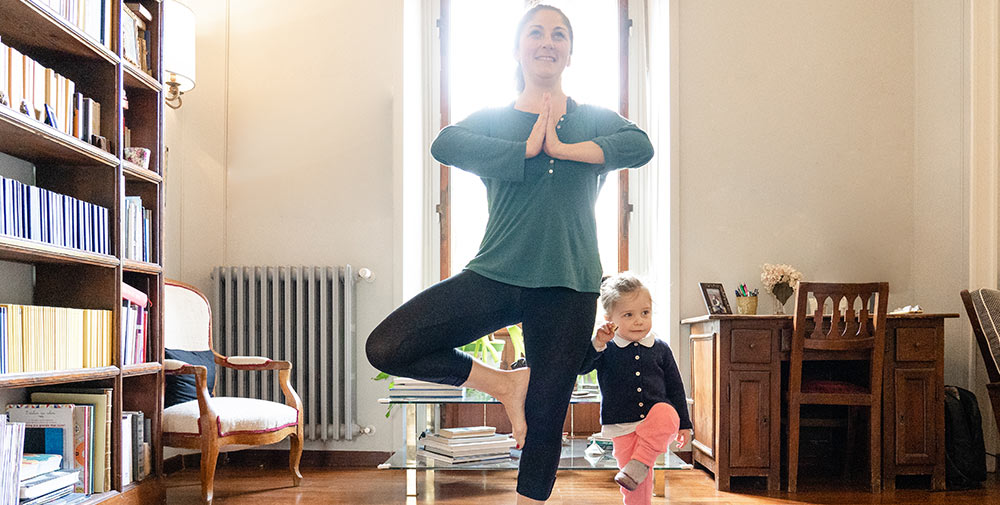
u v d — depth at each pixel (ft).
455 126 6.14
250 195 14.83
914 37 14.92
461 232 15.98
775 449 12.14
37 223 8.47
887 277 14.67
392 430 14.25
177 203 14.15
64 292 9.85
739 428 12.17
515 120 6.18
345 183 14.71
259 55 14.97
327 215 14.70
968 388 13.83
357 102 14.82
